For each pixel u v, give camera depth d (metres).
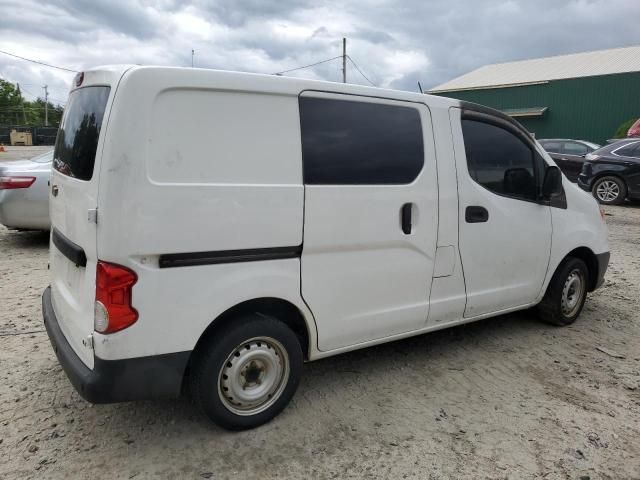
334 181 3.17
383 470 2.82
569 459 2.96
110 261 2.54
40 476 2.68
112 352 2.59
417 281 3.66
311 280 3.15
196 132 2.69
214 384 2.91
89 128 2.81
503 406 3.49
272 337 3.06
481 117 3.96
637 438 3.18
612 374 4.00
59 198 3.21
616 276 6.70
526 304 4.55
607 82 28.06
